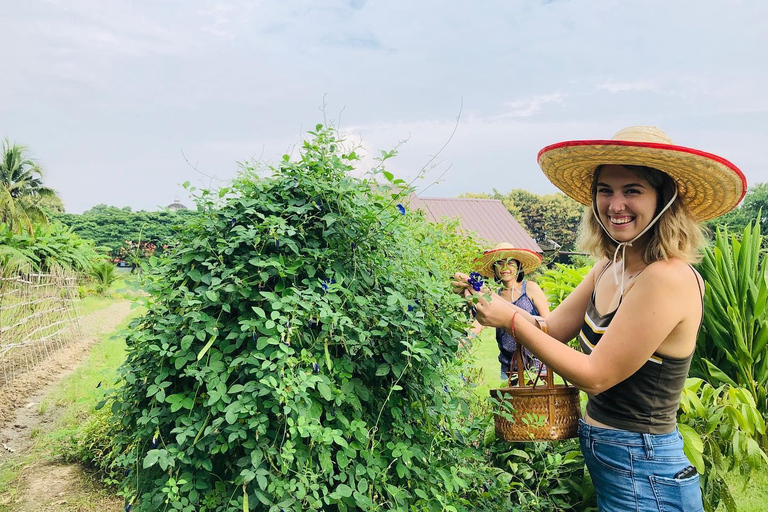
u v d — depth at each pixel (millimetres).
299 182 2127
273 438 1881
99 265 21031
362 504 1843
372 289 2188
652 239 1845
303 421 1755
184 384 2055
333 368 1943
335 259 2109
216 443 1899
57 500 3809
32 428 5555
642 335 1769
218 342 2006
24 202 26234
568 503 2598
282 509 1732
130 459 2070
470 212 23156
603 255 2051
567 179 2193
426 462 2150
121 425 2383
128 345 2205
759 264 4672
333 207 2137
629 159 1805
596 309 2029
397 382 2100
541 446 2707
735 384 4086
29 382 7387
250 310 2053
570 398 2172
